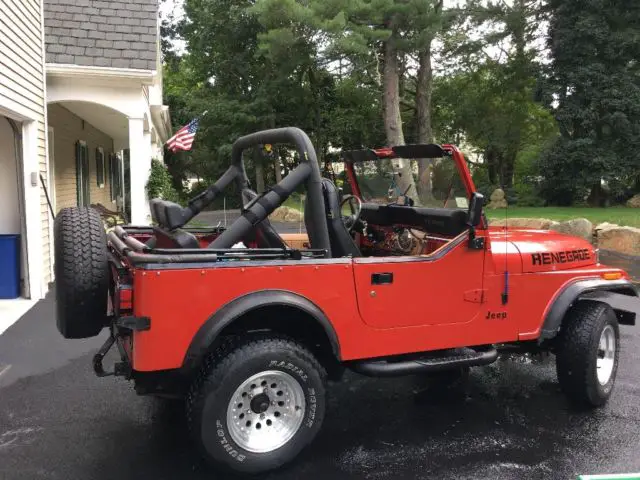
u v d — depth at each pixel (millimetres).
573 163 24594
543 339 4215
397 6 17766
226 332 3465
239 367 3148
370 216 4762
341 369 3873
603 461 3559
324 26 16859
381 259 3596
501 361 5605
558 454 3645
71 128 13258
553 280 4262
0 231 8133
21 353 5602
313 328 3633
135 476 3355
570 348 4293
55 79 10445
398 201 4484
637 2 23109
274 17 18516
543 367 5422
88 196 15461
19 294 8016
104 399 4500
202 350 3031
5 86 6863
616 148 24453
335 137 31859
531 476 3367
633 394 4684
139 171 11031
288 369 3279
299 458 3586
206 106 28203
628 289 4660
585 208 23906
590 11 23484
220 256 3211
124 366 3379
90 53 10234
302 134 3686
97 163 17250
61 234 3449
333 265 3416
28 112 7828
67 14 10539
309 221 3811
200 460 3557
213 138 30531
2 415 4191
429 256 3764
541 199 27578
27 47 7883
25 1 7855
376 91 29047
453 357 3887
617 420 4180
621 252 12359
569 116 23844
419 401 4559
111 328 3799
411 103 33156
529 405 4480
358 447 3748
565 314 4465
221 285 3125
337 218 3955
